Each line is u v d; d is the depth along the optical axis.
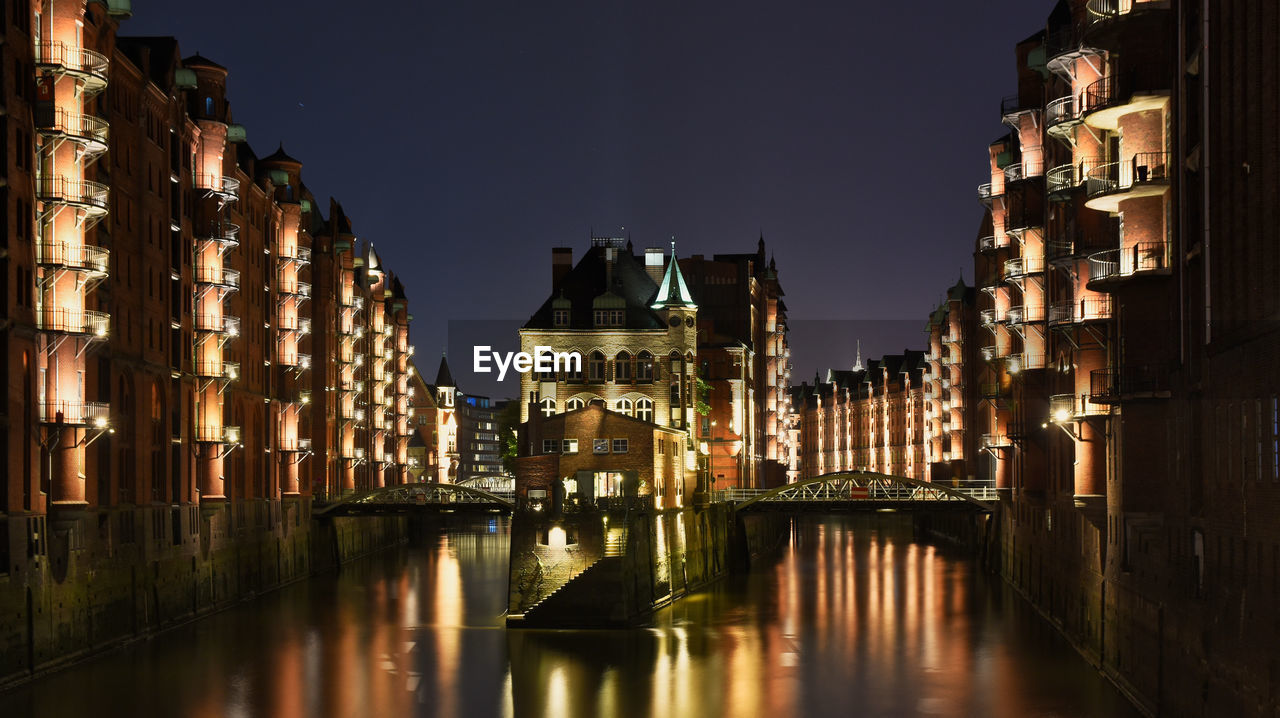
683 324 97.44
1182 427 43.91
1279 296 33.50
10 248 53.12
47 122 56.91
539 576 72.12
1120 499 49.44
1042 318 72.19
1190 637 40.22
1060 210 65.31
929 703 51.09
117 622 63.34
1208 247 40.59
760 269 155.75
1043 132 72.00
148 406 69.31
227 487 83.31
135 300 67.94
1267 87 34.56
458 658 61.59
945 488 99.31
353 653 62.78
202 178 79.56
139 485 67.19
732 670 58.62
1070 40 56.16
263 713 49.81
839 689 54.34
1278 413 32.41
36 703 50.22
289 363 98.69
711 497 102.94
